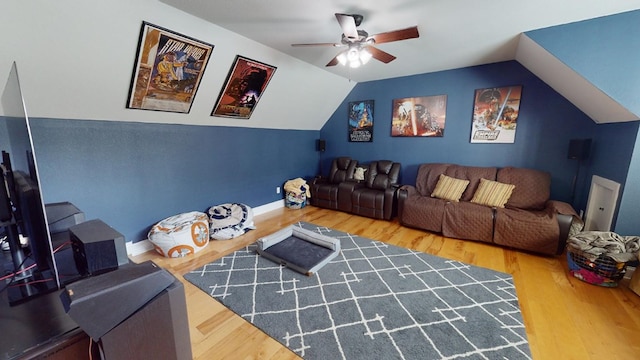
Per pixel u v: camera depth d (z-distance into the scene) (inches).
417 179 159.6
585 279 88.7
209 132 136.9
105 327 31.4
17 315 36.1
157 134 115.9
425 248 117.6
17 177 46.1
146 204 115.3
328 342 64.0
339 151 207.5
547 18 90.4
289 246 111.7
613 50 88.0
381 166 173.0
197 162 133.2
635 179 88.2
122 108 99.7
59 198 91.4
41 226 40.0
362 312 74.7
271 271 96.7
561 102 125.2
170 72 98.2
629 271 88.0
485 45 115.6
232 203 150.4
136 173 110.7
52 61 74.8
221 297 81.4
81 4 67.9
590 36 90.9
